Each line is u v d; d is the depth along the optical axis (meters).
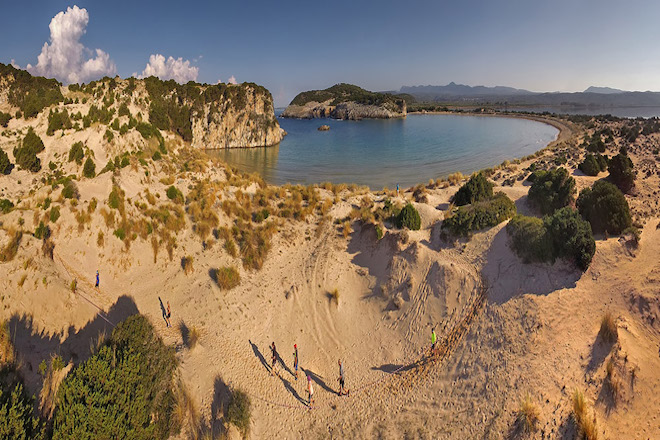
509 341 15.66
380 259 23.80
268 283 22.48
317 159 76.88
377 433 14.59
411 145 94.19
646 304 14.41
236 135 101.06
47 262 19.34
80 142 41.44
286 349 19.08
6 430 10.40
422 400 15.46
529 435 12.13
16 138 49.91
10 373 13.93
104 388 12.50
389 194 37.44
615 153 54.78
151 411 13.35
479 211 23.03
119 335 15.69
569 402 12.38
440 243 23.38
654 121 104.25
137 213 24.94
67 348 16.31
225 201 28.88
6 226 20.36
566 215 18.27
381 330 19.91
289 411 15.87
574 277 16.98
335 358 18.77
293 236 26.86
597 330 14.42
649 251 16.64
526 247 18.92
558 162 49.12
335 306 21.34
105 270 21.05
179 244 24.06
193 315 19.70
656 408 11.63
